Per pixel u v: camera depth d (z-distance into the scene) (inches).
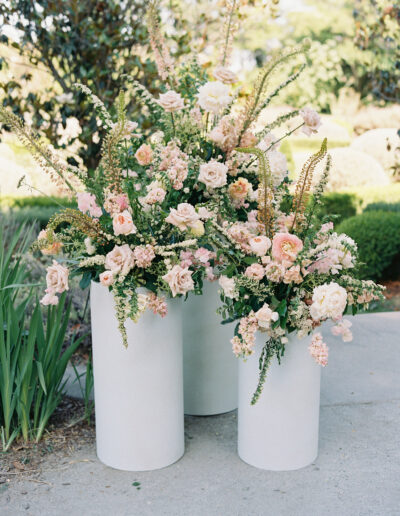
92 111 155.3
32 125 158.9
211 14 175.6
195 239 83.0
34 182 305.6
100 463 94.0
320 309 78.5
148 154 88.8
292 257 79.7
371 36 223.5
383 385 121.8
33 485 87.4
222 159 98.7
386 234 227.8
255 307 85.4
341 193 300.8
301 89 514.3
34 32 155.1
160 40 99.9
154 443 91.0
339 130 455.8
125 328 86.3
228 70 91.7
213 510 80.9
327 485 86.7
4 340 98.4
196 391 109.0
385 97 223.6
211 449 98.2
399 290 227.5
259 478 89.0
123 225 78.6
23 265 106.3
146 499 83.7
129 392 88.8
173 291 80.7
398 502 82.0
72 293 148.4
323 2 517.3
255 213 94.1
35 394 106.3
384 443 99.1
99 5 149.3
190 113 98.7
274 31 513.7
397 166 250.5
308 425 90.9
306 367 88.4
